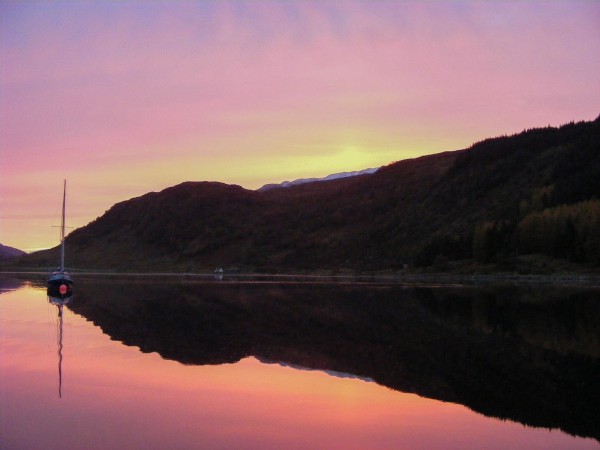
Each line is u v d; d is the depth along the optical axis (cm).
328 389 1489
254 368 1736
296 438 1124
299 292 4953
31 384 1506
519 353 1972
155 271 13338
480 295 4406
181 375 1631
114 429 1160
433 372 1694
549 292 4666
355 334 2417
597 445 1099
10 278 8269
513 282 6209
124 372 1658
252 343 2191
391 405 1348
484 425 1209
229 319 2955
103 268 14625
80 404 1327
